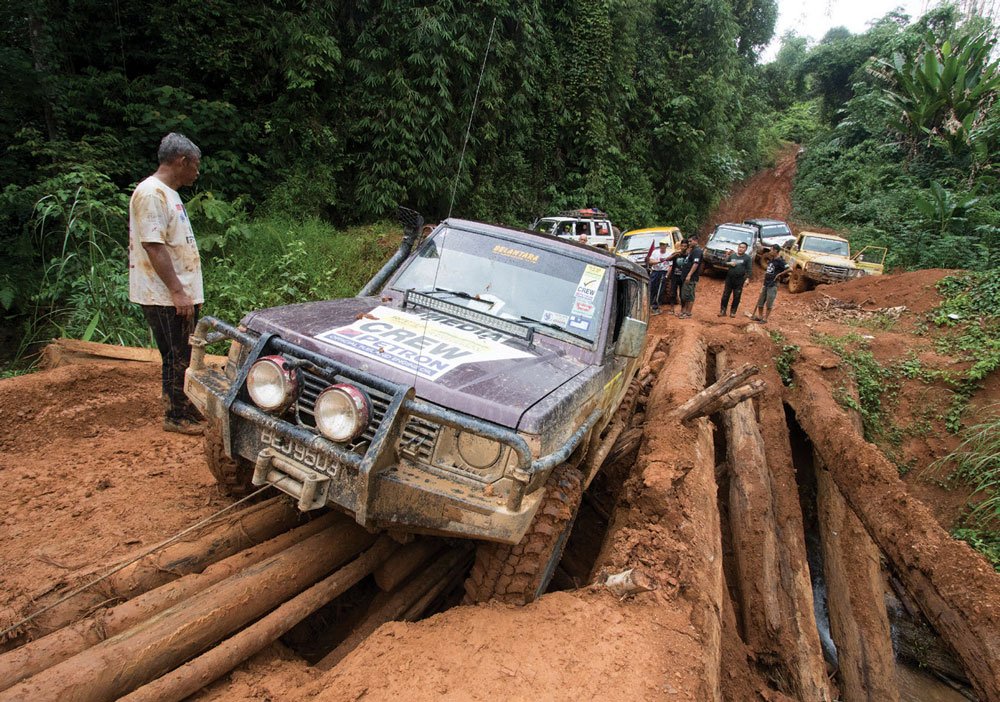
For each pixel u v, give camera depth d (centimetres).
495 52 1658
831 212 3027
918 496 861
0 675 238
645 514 433
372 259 1171
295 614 301
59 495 412
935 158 2758
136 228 432
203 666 259
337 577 330
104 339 699
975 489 816
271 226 1130
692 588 368
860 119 3388
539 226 1767
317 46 1385
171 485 438
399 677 271
